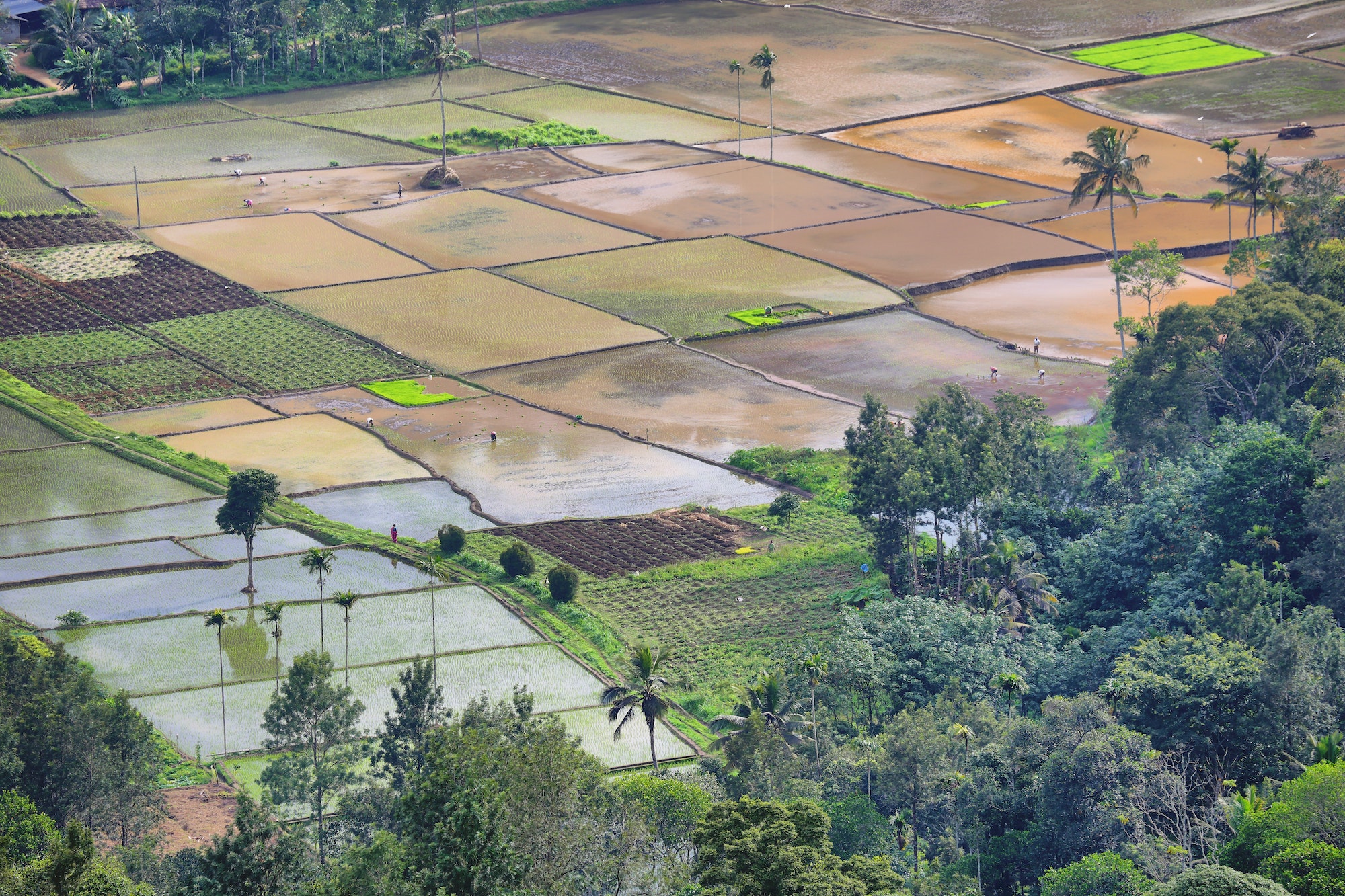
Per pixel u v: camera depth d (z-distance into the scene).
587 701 119.75
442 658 126.44
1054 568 133.12
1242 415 149.50
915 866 83.81
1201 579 116.81
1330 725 91.81
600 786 79.69
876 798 90.06
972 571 132.75
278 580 141.12
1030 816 86.44
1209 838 81.12
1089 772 82.75
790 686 109.88
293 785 93.62
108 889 66.81
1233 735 91.94
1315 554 114.62
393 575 142.38
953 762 88.06
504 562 142.38
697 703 119.31
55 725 92.00
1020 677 107.19
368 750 98.12
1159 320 152.38
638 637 131.12
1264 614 103.00
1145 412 149.88
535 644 129.25
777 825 65.56
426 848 65.56
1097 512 140.25
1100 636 114.19
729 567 144.12
